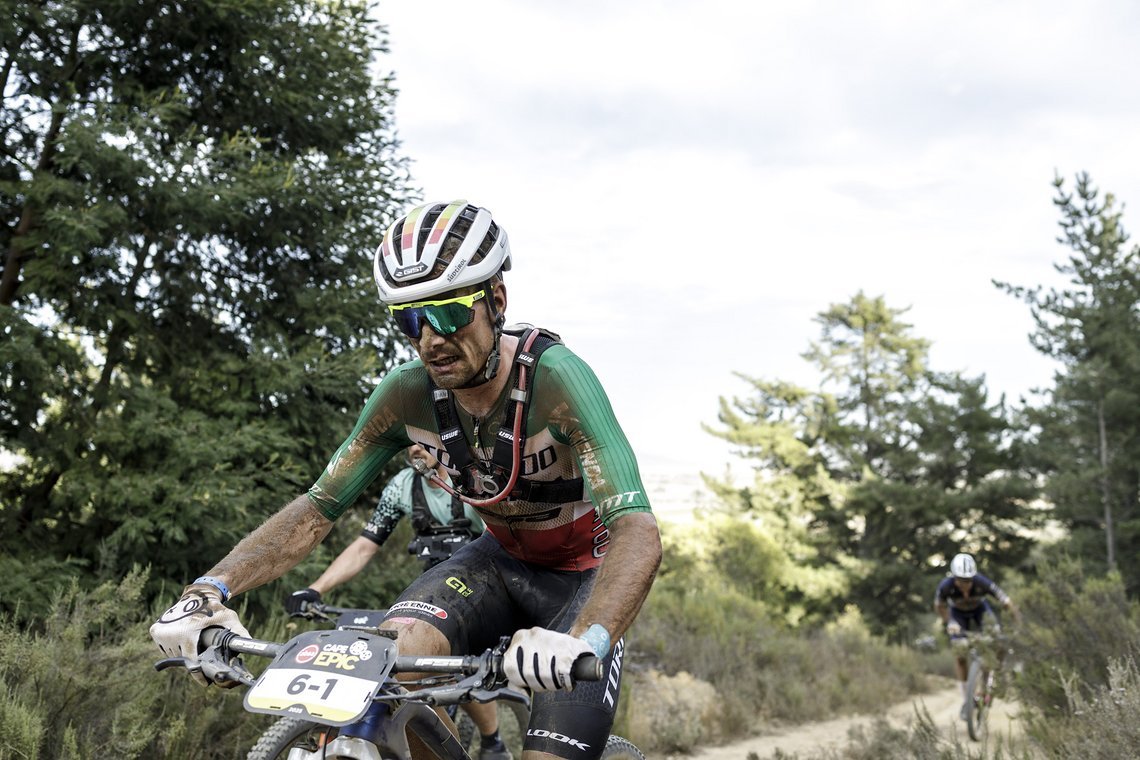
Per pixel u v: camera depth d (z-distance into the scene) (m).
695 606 12.98
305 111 8.54
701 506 38.50
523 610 2.84
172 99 7.43
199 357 7.57
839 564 34.69
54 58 7.59
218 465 6.64
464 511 4.55
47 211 6.64
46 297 7.06
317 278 8.60
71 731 3.78
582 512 2.71
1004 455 35.00
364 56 9.13
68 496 6.56
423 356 2.30
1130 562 28.22
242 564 2.32
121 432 6.63
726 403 39.62
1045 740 6.29
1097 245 28.98
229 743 4.59
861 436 38.34
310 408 7.73
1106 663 7.02
